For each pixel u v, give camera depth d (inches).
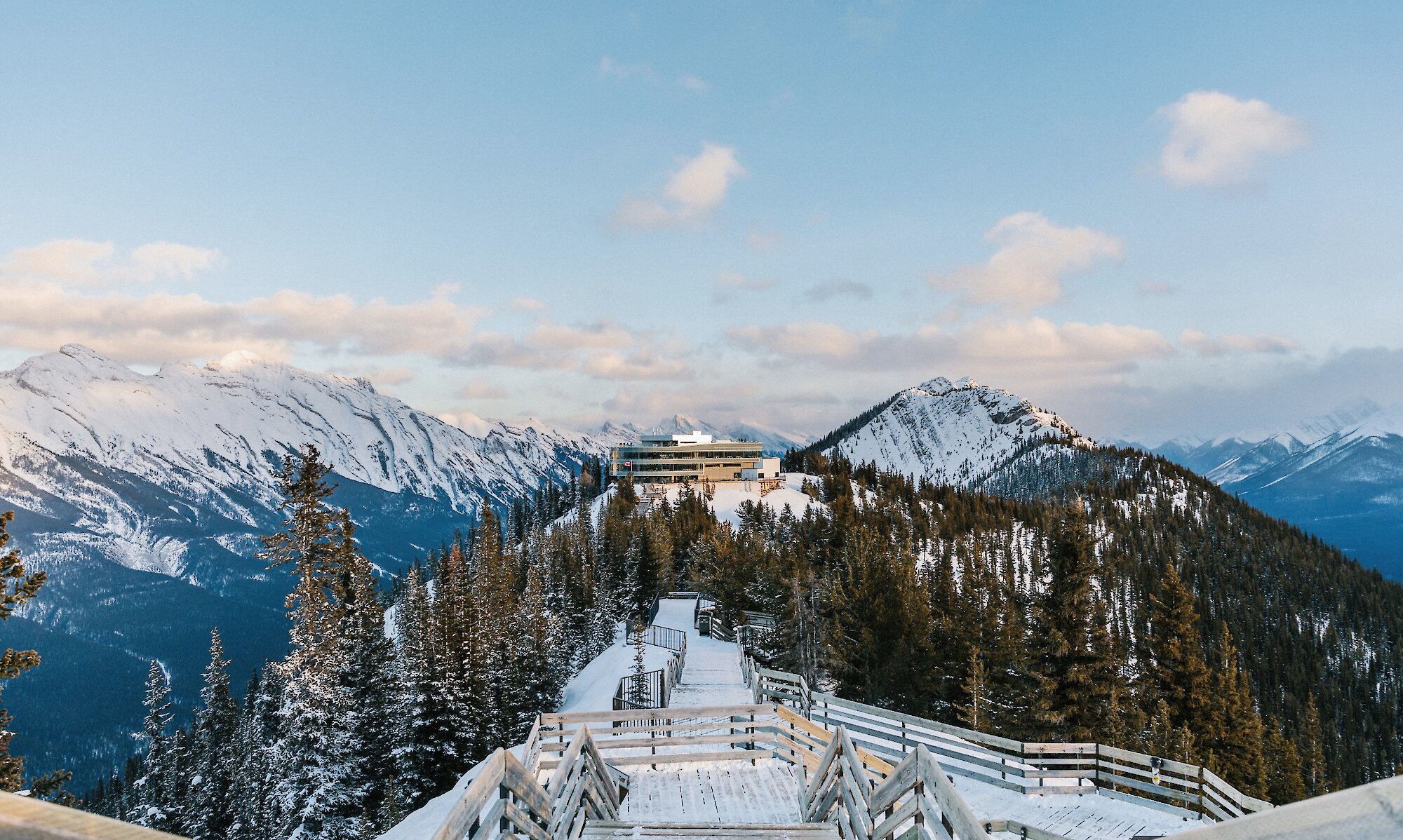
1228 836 49.5
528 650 1868.8
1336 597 5772.6
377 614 1622.8
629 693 1128.2
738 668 1366.9
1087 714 1143.0
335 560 1493.6
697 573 3134.8
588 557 3240.7
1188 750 1234.0
